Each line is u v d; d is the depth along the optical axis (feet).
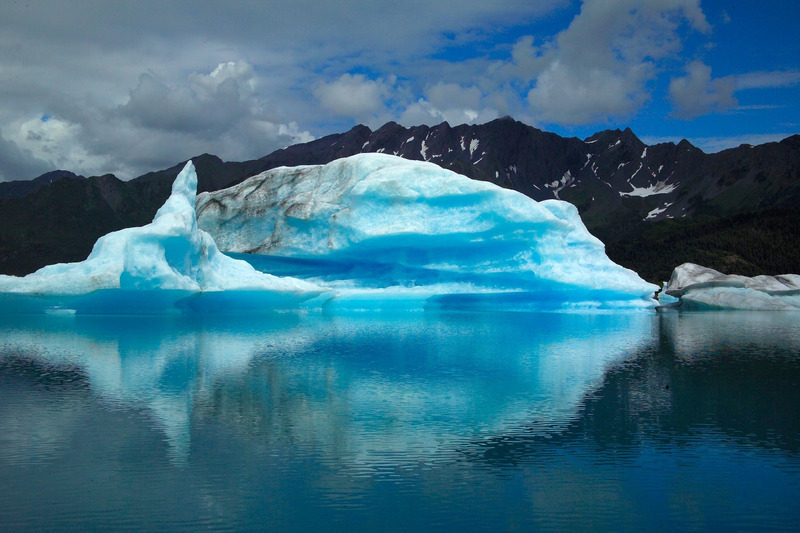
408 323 115.24
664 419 50.47
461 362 74.02
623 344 92.48
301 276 153.69
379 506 33.73
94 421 47.80
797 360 79.10
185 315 124.06
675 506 34.19
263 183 156.46
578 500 34.88
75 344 83.71
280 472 38.11
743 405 55.21
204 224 156.97
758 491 36.24
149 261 108.78
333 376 65.10
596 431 47.06
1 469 37.96
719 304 185.06
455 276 144.05
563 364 73.82
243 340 89.61
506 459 40.91
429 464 39.83
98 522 31.45
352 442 43.65
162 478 36.94
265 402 54.03
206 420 48.42
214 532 30.66
